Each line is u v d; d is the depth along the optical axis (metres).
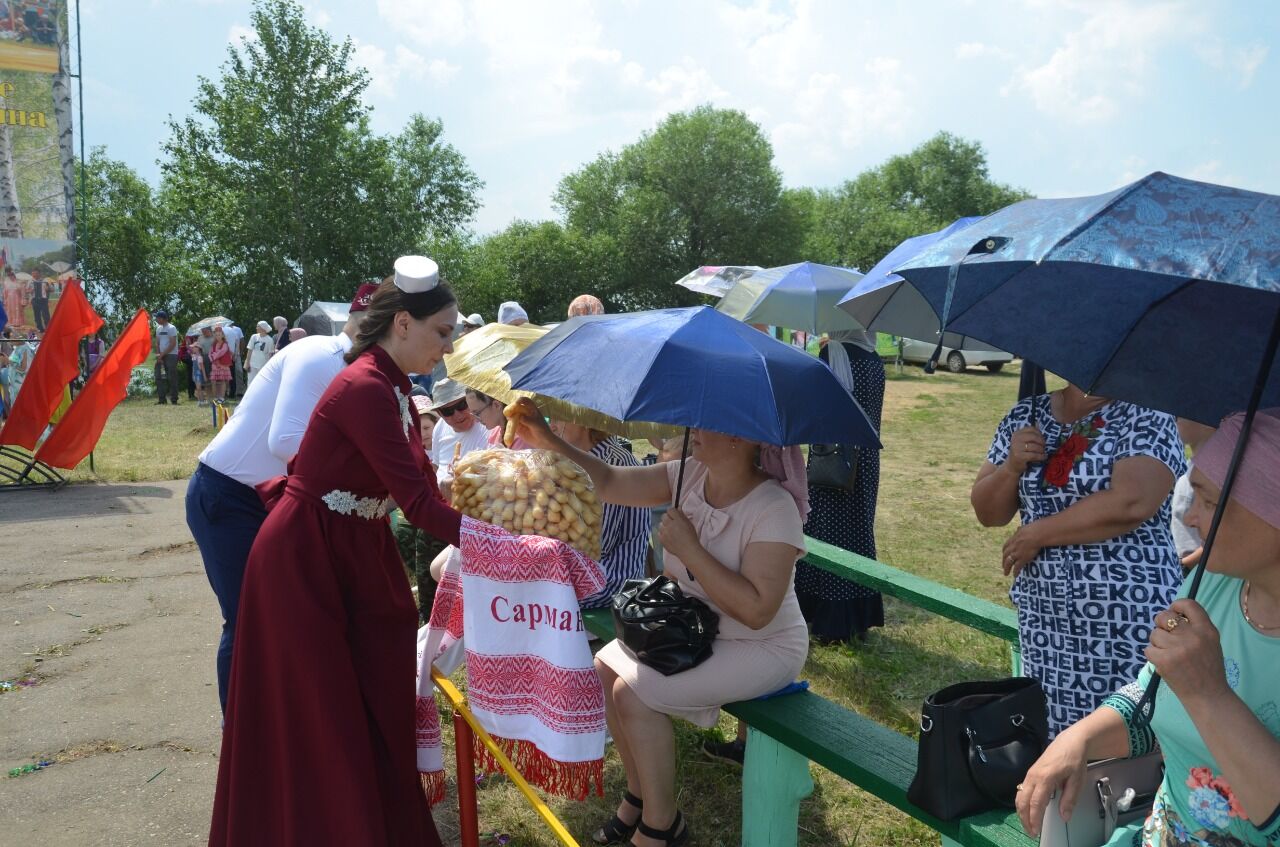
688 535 2.83
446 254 41.75
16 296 16.34
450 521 2.68
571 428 3.90
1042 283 1.94
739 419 2.39
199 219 33.56
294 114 32.28
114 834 3.32
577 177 52.72
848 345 5.25
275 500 2.83
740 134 48.28
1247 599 1.64
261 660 2.65
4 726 4.14
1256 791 1.43
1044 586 2.70
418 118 41.78
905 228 58.91
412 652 2.81
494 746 2.68
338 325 15.39
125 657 4.98
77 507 8.77
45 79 16.28
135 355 9.88
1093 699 2.61
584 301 4.99
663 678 2.92
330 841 2.57
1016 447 2.74
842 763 2.56
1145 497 2.49
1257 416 1.51
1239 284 1.27
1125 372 1.98
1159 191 1.46
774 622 2.96
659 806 3.03
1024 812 1.96
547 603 2.71
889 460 12.20
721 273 10.17
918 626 5.54
